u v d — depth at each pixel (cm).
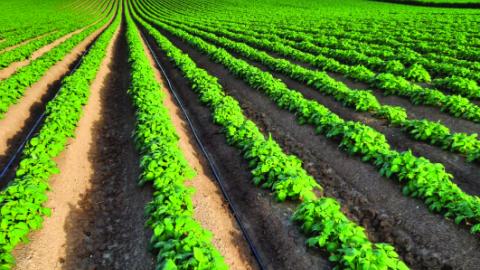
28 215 718
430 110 1280
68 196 880
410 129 1108
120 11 8312
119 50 2933
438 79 1552
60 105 1258
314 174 998
